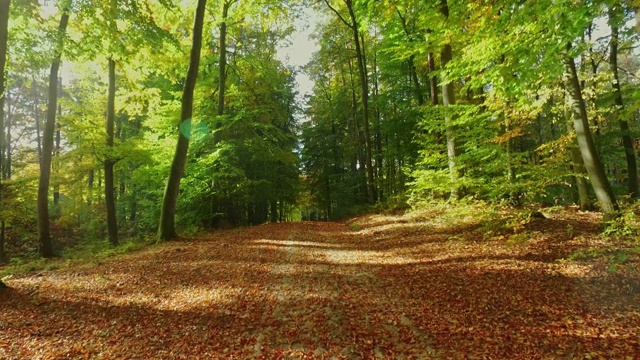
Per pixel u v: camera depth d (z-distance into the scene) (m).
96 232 22.59
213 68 21.48
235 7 19.53
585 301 5.34
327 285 7.23
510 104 10.23
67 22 12.79
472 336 4.82
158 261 9.41
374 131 28.69
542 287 5.99
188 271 8.38
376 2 11.65
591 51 12.96
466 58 7.73
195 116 19.05
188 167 17.41
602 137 17.67
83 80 20.00
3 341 4.91
